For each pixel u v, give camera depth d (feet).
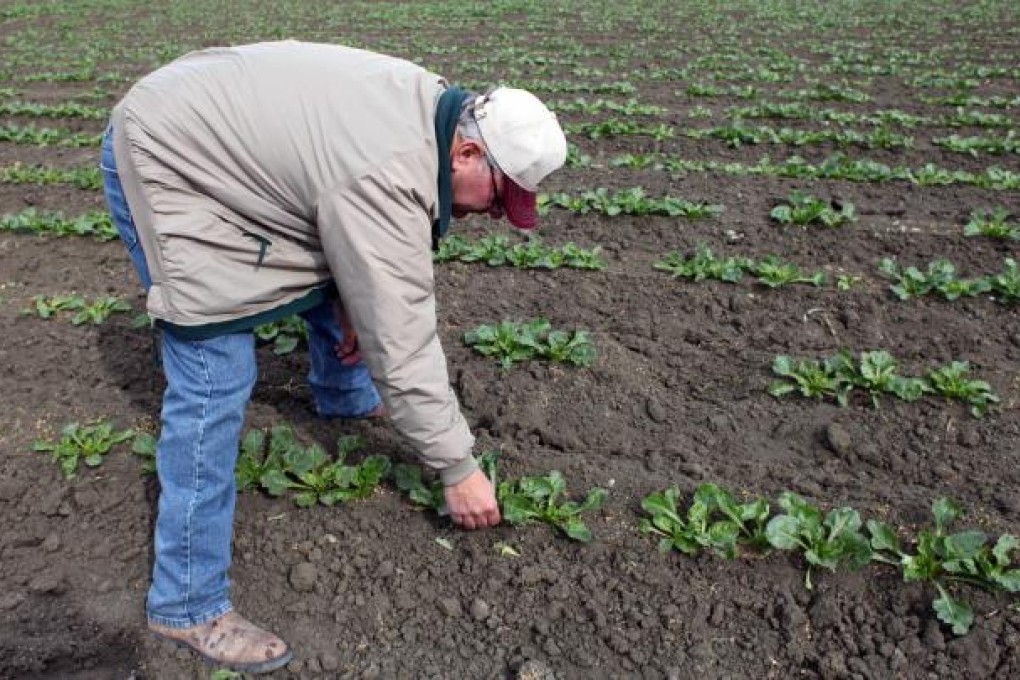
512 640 10.98
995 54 45.73
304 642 10.93
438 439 9.78
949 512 12.07
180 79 8.84
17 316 18.83
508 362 16.12
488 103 9.08
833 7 67.92
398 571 11.81
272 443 13.39
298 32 61.87
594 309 18.80
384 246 8.54
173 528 9.78
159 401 15.48
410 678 10.52
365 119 8.50
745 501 12.88
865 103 35.78
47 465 13.80
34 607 11.38
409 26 63.87
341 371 13.61
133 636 10.94
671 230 22.76
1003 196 24.45
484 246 21.16
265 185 8.72
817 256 21.09
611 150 30.07
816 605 11.14
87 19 71.31
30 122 35.65
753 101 36.42
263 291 9.20
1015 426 14.56
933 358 16.72
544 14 68.49
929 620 10.88
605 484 13.19
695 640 10.87
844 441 14.08
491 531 12.27
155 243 8.74
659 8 70.18
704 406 15.37
